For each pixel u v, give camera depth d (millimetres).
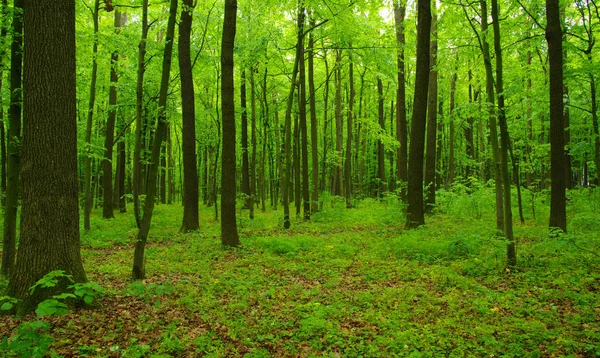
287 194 14703
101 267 8664
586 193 14875
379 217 16203
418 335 5000
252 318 5688
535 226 11992
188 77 13695
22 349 3400
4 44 7484
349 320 5582
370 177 33375
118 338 4867
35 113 5508
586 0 11805
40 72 5492
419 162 12867
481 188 15602
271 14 15336
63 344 4578
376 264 8750
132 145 25062
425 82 12617
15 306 5410
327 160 22984
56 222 5598
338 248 10305
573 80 12852
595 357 4340
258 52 15328
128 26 14766
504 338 4844
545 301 6047
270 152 28906
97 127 21562
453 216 15273
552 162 9539
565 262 7855
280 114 29938
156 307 5961
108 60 15125
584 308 5590
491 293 6457
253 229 14688
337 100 22219
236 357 4531
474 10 11828
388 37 15445
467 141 26078
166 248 11148
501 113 7785
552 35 9195
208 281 7559
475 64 13500
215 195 18109
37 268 5473
